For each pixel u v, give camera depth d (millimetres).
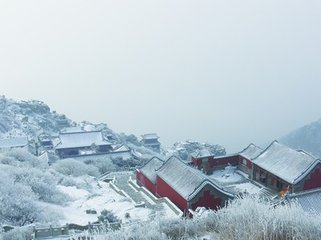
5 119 138375
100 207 41531
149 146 153625
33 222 34031
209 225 13203
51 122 158625
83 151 101438
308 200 28859
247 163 57250
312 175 46750
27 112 159875
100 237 12070
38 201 40781
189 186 40562
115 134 143625
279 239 10477
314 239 10484
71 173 68562
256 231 10570
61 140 104062
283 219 11086
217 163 58938
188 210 37312
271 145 54625
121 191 49406
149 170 50125
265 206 12227
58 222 34156
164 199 42156
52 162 78500
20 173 45125
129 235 11836
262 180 52875
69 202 43625
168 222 13586
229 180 55281
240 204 13961
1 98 160000
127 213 36344
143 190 49125
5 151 66500
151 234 11859
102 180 60438
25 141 101375
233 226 11562
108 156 94250
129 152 97562
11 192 37375
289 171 47812
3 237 26812
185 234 12508
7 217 34156
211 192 39656
